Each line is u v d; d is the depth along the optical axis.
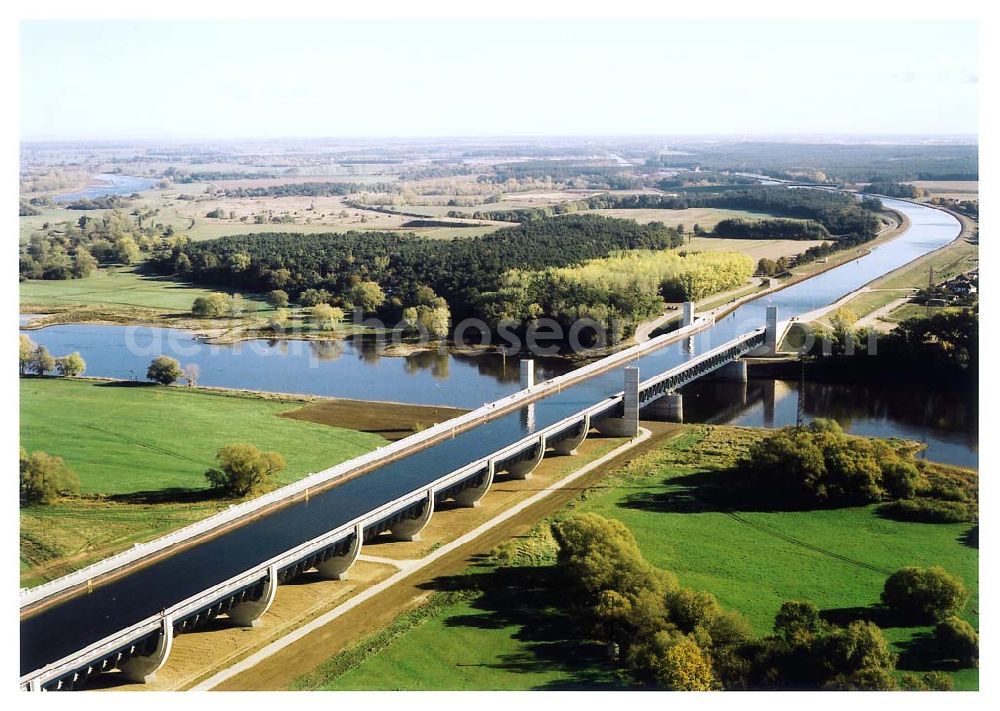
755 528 190.50
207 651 144.25
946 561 175.88
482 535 186.62
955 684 134.50
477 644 145.62
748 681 134.88
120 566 156.75
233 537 170.12
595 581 152.75
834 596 161.75
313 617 154.25
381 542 183.38
